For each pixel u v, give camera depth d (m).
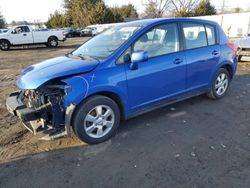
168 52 4.45
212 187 2.87
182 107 5.23
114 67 3.80
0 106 5.67
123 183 2.99
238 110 5.05
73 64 3.79
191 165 3.28
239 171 3.13
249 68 9.00
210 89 5.39
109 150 3.69
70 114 3.50
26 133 4.30
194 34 4.89
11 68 11.17
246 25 28.14
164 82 4.39
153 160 3.41
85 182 3.03
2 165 3.42
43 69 3.81
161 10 42.59
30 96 3.83
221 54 5.32
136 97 4.11
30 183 3.04
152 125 4.44
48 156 3.59
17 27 19.84
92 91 3.57
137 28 4.23
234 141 3.84
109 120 3.93
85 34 40.59
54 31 21.50
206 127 4.33
